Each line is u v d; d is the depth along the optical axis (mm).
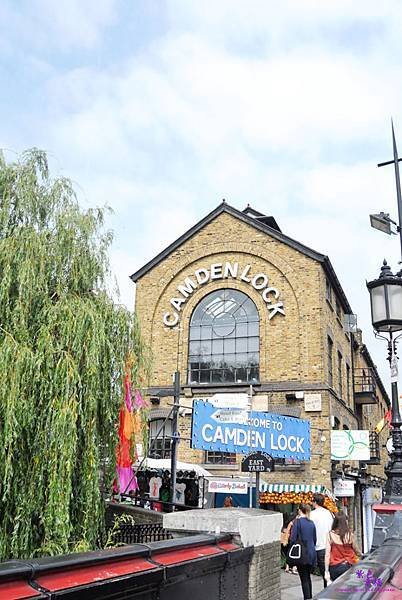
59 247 8992
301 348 19250
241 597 5164
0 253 8297
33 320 8211
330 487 17875
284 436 14719
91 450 7719
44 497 7281
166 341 20922
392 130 11023
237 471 18562
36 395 7527
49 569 2941
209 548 4719
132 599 3492
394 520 7176
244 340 20172
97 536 7898
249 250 20672
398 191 10516
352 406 25078
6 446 7121
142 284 21656
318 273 19703
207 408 13164
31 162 9500
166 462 15828
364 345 28828
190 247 21469
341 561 7609
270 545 5898
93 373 7953
